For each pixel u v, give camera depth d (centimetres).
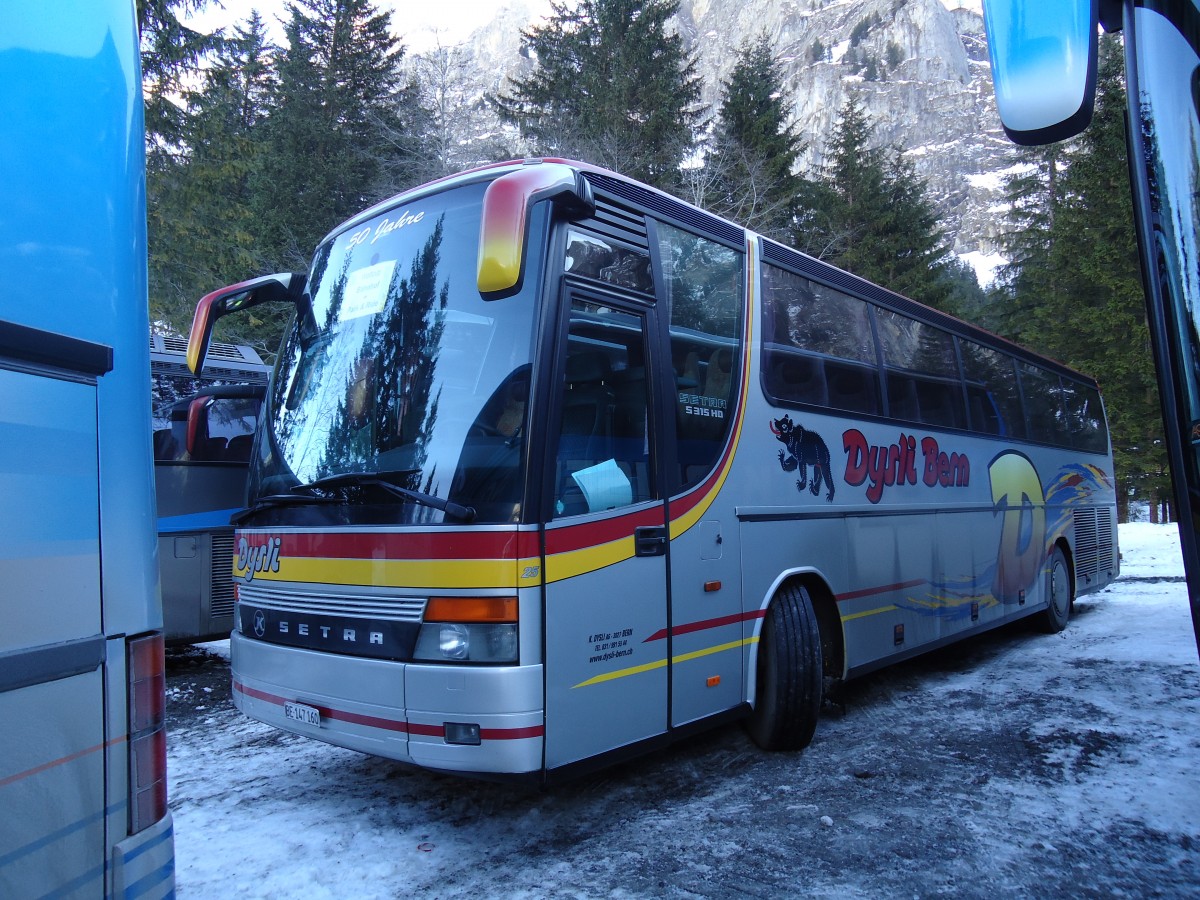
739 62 3369
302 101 2917
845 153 3866
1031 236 3694
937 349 730
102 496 191
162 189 2006
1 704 165
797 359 537
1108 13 269
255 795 442
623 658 379
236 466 777
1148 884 337
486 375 361
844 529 555
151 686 199
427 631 340
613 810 416
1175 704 593
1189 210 238
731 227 501
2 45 181
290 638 394
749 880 340
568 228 379
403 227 421
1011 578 807
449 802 427
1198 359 232
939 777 459
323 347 427
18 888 166
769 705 486
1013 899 325
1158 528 2205
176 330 2102
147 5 1895
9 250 176
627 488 391
